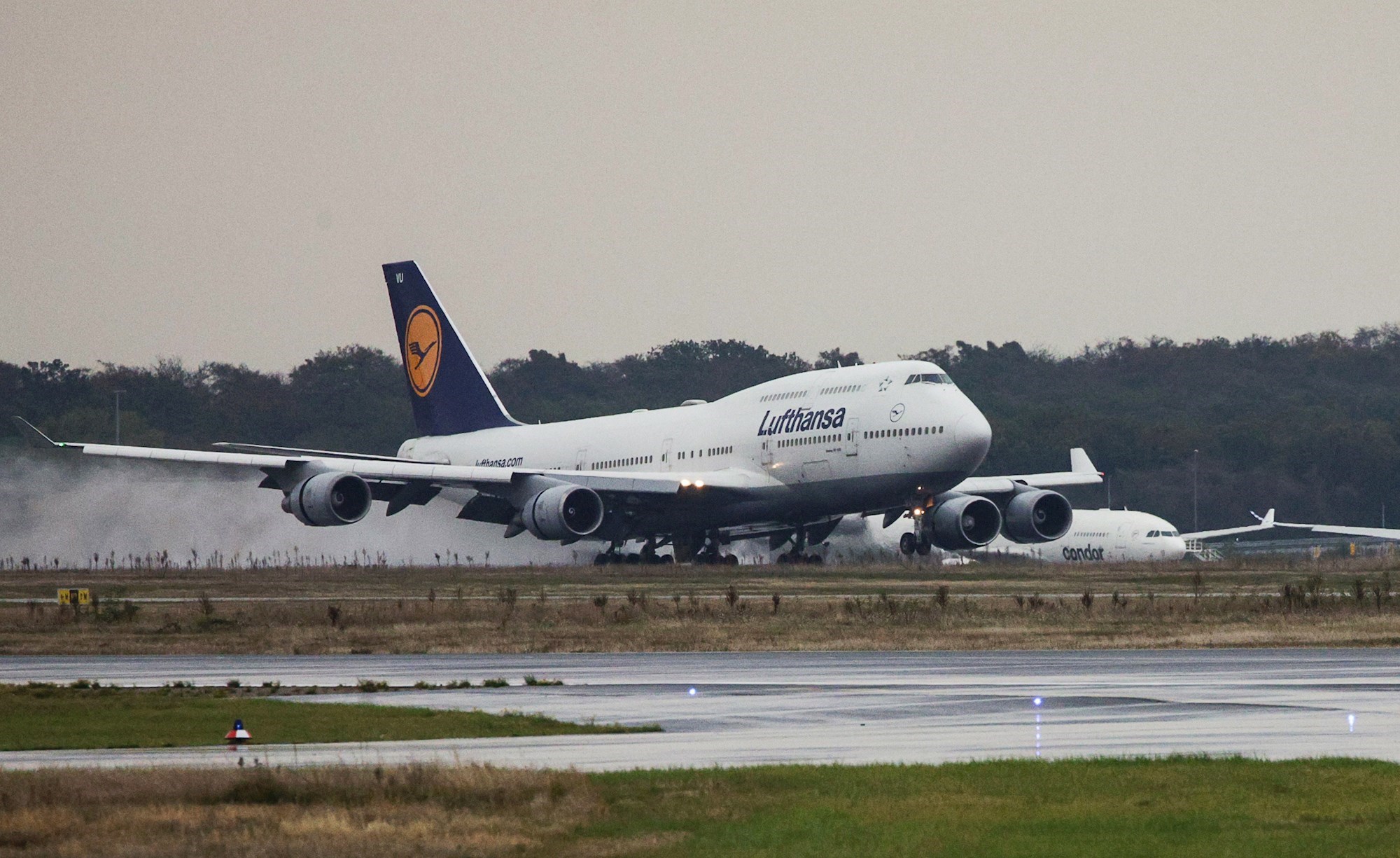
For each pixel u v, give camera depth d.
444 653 139.75
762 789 65.50
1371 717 88.50
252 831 57.53
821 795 64.00
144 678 117.81
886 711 92.88
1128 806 61.72
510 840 56.53
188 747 80.75
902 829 58.03
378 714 92.38
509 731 84.94
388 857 54.06
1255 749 76.69
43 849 54.91
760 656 133.62
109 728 87.44
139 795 63.41
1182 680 108.81
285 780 65.75
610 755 76.25
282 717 91.62
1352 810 60.78
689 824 59.09
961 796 63.69
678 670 119.81
